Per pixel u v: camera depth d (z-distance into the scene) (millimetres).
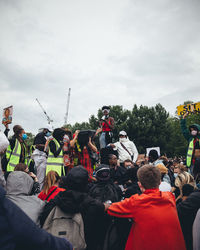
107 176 3326
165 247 2303
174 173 8250
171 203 2531
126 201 2596
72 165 5734
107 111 8477
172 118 60531
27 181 2789
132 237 2457
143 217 2408
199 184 3850
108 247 2689
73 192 2580
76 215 2490
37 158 6324
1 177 3613
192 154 7152
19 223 1220
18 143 5758
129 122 40344
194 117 39344
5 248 1169
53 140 5449
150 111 42344
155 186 2600
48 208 2623
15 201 2621
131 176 3953
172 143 46156
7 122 5625
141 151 39062
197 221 2439
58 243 1363
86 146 5500
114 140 40094
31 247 1265
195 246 2404
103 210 2635
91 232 2615
